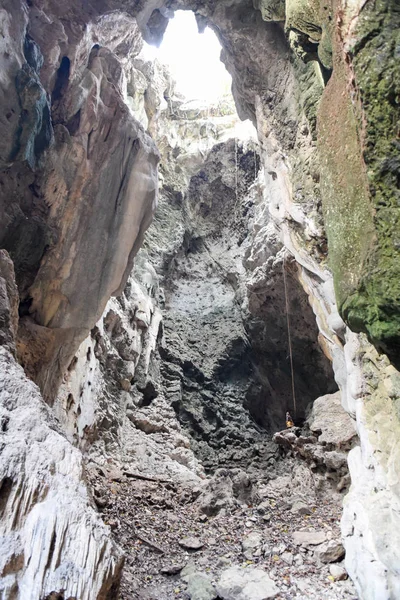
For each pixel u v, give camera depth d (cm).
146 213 717
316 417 910
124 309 1040
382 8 205
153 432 1012
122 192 688
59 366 645
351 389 491
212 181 1498
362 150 219
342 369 600
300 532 578
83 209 643
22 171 586
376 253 217
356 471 487
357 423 481
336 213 259
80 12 662
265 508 689
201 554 538
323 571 482
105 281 659
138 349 1063
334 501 708
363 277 225
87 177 649
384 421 423
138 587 442
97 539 257
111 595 251
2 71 539
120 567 259
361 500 421
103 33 729
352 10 214
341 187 253
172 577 478
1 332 394
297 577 472
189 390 1264
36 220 594
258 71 649
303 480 784
